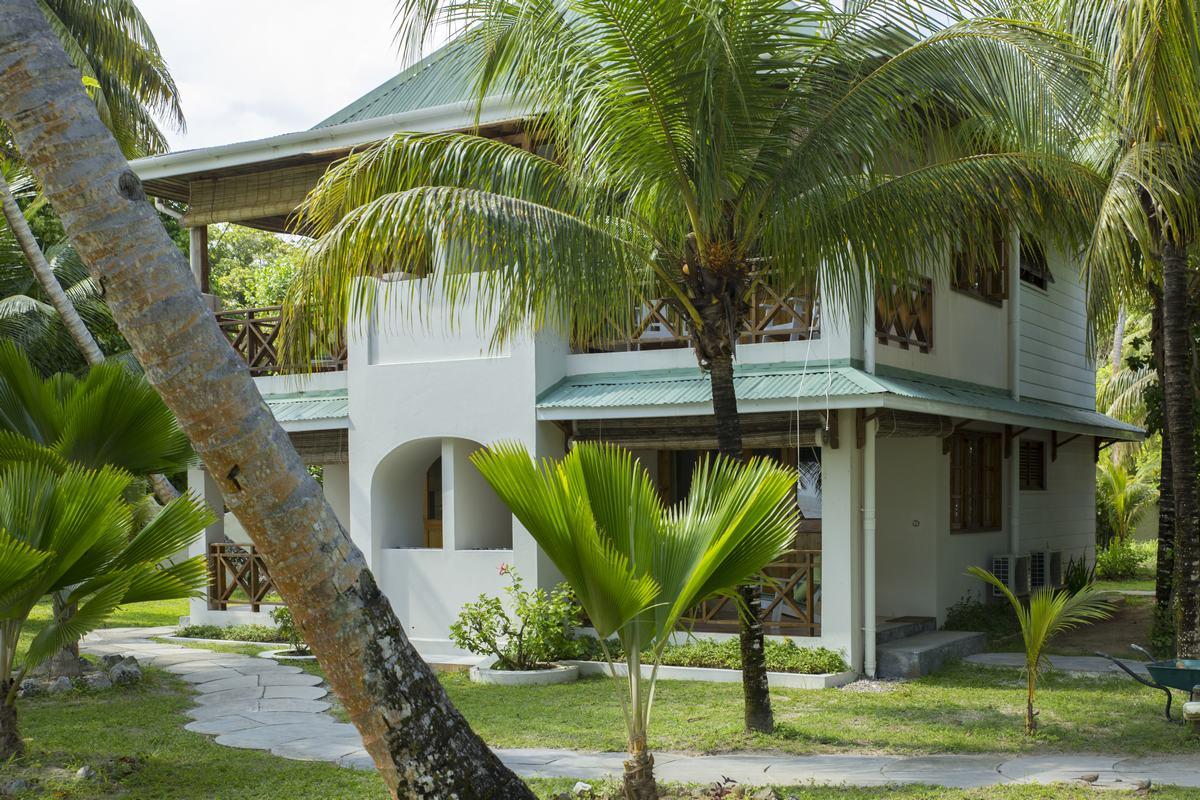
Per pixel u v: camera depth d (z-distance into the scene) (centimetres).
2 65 471
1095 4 959
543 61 860
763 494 619
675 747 933
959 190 950
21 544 735
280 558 502
